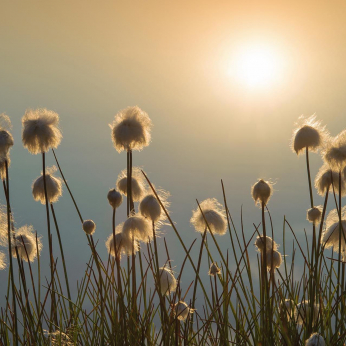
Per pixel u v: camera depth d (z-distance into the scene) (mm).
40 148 2381
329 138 2453
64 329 2512
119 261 2277
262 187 2375
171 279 2330
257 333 2277
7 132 2152
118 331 2186
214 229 2459
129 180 2428
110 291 2340
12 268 2055
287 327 2346
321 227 2260
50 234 2334
